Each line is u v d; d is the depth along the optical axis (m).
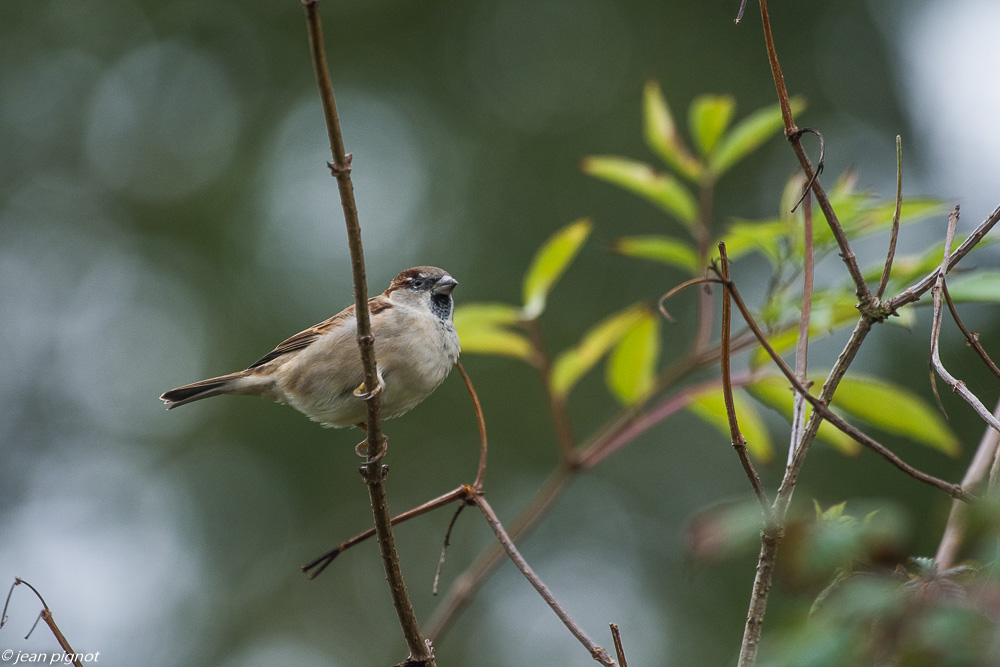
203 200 14.98
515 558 3.89
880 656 2.12
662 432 13.34
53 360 14.20
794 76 14.89
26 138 15.25
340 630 12.76
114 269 14.68
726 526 2.32
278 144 15.38
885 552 2.27
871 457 11.38
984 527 2.19
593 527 12.96
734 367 5.89
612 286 14.14
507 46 15.88
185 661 12.30
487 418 13.79
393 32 16.16
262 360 6.82
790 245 5.05
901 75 14.55
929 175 13.76
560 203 14.63
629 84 15.26
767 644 2.29
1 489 13.41
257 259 14.51
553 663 11.76
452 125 15.39
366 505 13.56
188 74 15.83
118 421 14.00
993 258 9.91
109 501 13.48
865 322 3.50
